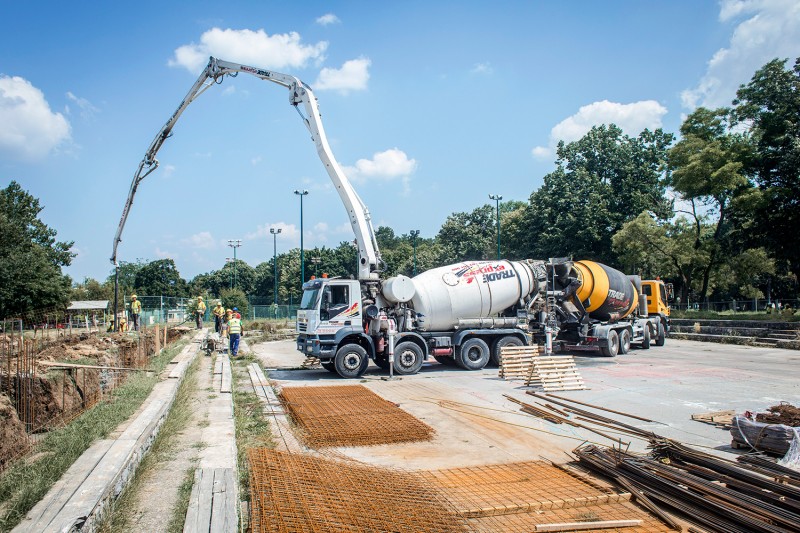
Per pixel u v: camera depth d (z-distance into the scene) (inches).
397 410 410.6
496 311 693.9
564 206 1603.1
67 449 237.3
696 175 1259.2
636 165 1616.6
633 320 906.7
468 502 231.9
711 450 314.7
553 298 757.9
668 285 1055.0
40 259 1247.5
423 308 653.3
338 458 294.8
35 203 1768.0
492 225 2844.5
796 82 1145.4
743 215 1293.1
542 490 247.3
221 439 299.9
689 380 577.9
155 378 465.1
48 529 161.0
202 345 863.1
